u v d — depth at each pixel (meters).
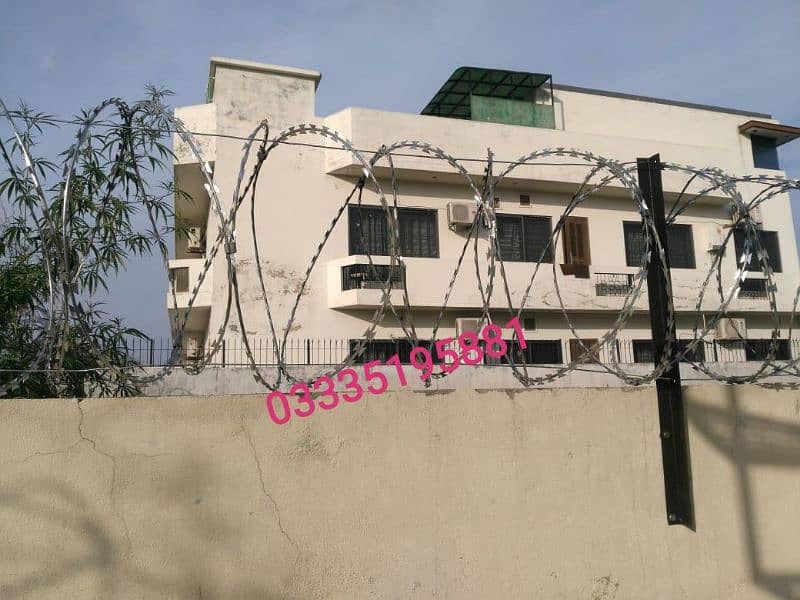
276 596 4.07
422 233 14.05
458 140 14.05
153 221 4.68
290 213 12.98
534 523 4.73
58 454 3.80
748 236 5.20
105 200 4.29
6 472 3.71
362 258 12.65
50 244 4.90
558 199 15.39
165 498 3.94
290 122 13.20
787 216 17.61
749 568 5.25
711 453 5.30
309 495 4.23
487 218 5.01
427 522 4.47
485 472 4.66
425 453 4.53
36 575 3.68
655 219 5.38
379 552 4.33
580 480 4.91
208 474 4.05
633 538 4.98
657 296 5.34
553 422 4.90
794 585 5.36
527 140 14.72
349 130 13.17
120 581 3.80
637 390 5.20
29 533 3.70
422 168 13.54
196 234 15.11
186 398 4.07
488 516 4.63
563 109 16.81
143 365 5.61
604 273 15.19
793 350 15.38
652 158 5.47
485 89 16.41
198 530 3.98
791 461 5.54
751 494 5.36
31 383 5.00
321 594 4.17
